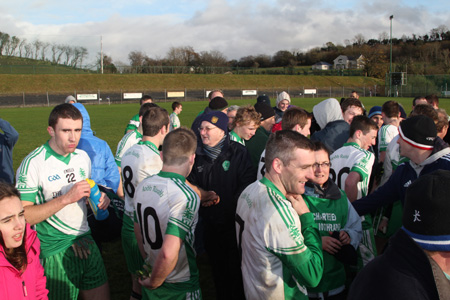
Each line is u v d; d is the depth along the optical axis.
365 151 3.50
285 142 2.13
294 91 58.06
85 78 54.62
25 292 2.23
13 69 61.59
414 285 1.35
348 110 5.12
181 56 88.12
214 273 3.70
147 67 68.12
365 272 1.52
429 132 2.77
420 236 1.39
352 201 3.33
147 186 2.60
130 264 3.48
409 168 3.04
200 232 4.39
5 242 2.09
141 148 3.44
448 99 37.97
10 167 4.89
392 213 3.86
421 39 101.44
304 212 2.27
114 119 23.69
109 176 4.47
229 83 60.75
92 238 3.25
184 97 50.84
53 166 3.05
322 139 4.43
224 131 3.59
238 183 3.59
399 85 51.03
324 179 2.82
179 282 2.58
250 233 2.18
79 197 2.83
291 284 2.20
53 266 3.02
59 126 2.95
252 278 2.21
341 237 2.67
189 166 2.64
